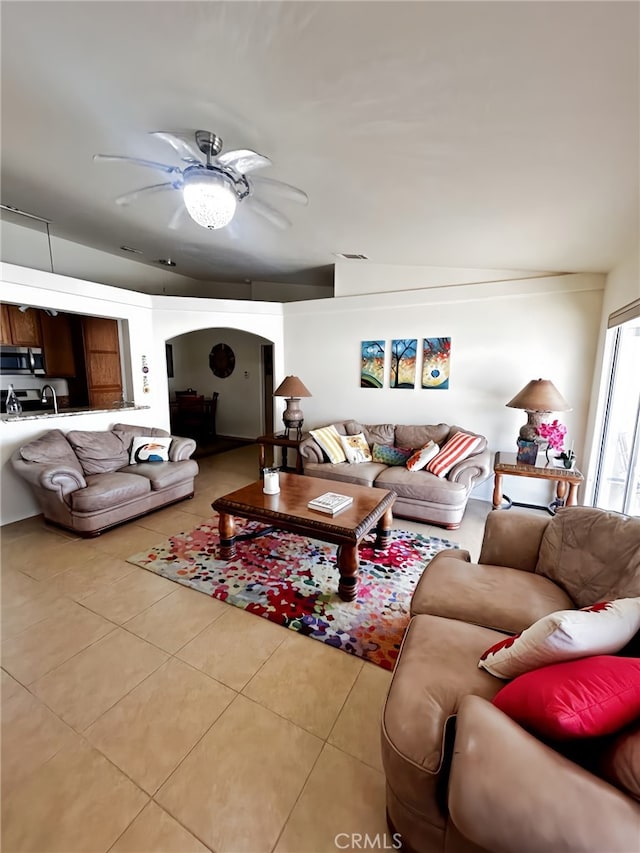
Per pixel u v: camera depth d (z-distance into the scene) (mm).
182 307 4852
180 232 3801
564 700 866
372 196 2293
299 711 1598
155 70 1426
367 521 2404
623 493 2992
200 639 2016
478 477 3549
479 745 827
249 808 1248
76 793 1288
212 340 7820
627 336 3018
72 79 1549
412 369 4426
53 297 3701
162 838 1170
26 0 1135
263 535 3223
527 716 917
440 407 4332
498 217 2385
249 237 3678
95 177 2686
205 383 7984
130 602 2326
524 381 3891
